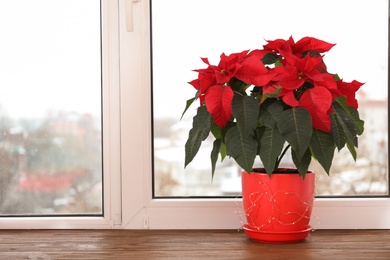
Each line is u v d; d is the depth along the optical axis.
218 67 1.52
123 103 1.78
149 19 1.78
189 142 1.54
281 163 1.81
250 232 1.62
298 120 1.42
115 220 1.81
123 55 1.78
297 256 1.48
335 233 1.73
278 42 1.54
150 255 1.50
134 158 1.79
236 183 1.83
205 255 1.50
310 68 1.47
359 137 1.82
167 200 1.80
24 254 1.52
